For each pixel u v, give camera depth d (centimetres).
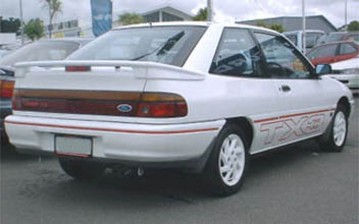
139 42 568
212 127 510
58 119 513
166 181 609
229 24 580
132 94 476
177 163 491
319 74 705
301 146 807
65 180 625
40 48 862
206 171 529
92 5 1705
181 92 482
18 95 544
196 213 499
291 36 2672
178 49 532
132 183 605
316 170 662
